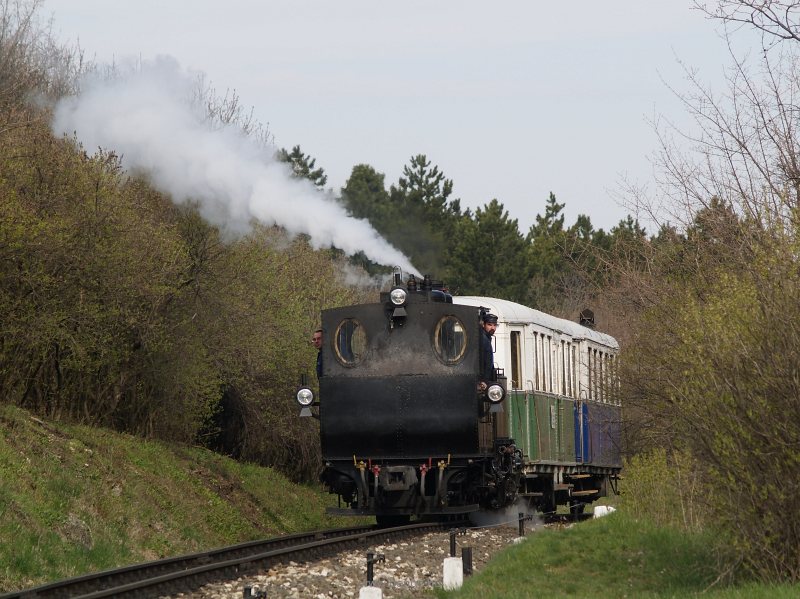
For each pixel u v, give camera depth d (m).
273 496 112.12
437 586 51.12
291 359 119.75
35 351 89.75
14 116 91.50
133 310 94.81
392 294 75.62
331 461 76.50
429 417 74.81
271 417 123.25
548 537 60.44
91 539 65.88
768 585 43.81
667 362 70.50
